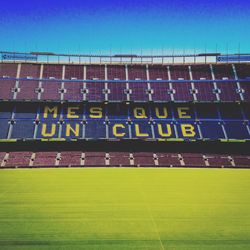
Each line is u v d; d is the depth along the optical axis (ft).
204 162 147.23
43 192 76.43
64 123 162.40
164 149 157.79
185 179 103.09
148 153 154.20
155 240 42.27
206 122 166.71
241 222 50.83
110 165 143.33
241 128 162.91
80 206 61.52
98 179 101.91
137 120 167.63
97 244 40.60
